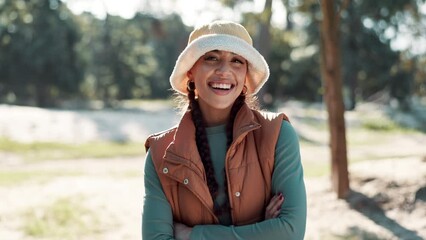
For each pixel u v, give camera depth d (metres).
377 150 17.45
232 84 2.10
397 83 36.72
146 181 2.19
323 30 7.46
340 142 7.36
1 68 41.28
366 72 37.53
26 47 40.88
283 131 2.13
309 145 19.58
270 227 2.02
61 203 7.82
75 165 14.34
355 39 36.94
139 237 6.39
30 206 7.70
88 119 22.31
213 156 2.12
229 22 2.18
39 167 13.91
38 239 6.33
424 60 12.52
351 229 6.27
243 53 2.07
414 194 6.79
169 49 65.88
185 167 2.06
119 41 45.72
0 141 17.17
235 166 2.06
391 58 36.78
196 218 2.09
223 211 2.06
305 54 39.88
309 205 7.30
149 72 52.38
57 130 19.75
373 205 6.88
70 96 44.94
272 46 40.84
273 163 2.10
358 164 8.29
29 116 21.33
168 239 2.09
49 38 40.88
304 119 27.09
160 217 2.12
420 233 5.95
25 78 41.56
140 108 38.81
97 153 16.62
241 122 2.08
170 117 25.09
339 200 7.26
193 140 2.10
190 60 2.10
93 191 8.77
